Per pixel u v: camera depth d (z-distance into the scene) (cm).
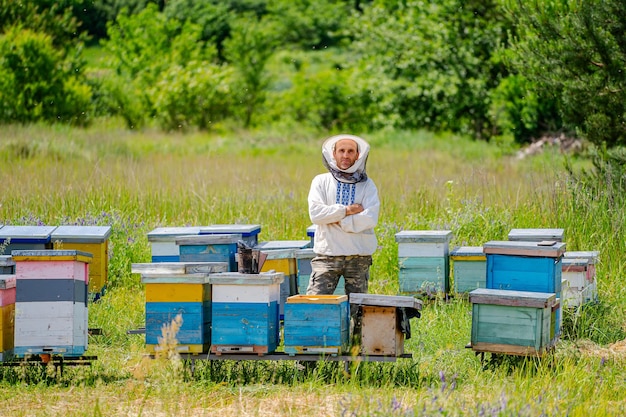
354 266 1250
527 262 1270
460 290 1602
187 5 9275
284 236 2083
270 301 1139
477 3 5406
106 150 3753
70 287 1121
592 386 1100
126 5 8519
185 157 3800
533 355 1162
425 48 5788
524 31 2220
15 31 5216
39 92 5022
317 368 1168
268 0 10369
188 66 6219
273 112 6525
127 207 2267
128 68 6631
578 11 2041
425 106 5788
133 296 1673
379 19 6288
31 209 2184
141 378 1100
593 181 2084
